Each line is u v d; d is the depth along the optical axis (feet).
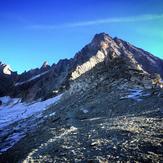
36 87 442.91
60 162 54.08
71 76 337.93
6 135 155.74
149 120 77.20
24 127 166.91
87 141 65.36
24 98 431.02
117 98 138.92
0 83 577.43
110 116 109.50
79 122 110.83
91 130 79.56
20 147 107.14
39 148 71.61
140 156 48.52
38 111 240.73
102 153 53.72
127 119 86.28
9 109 376.27
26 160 61.05
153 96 122.93
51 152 62.80
